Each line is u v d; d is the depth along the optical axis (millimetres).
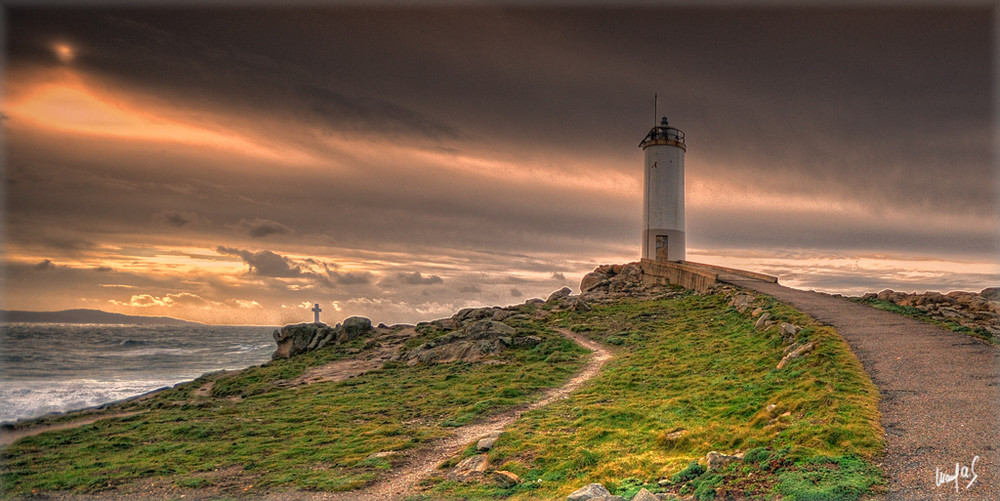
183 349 105688
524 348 43250
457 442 22203
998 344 24453
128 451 25156
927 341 25453
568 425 22062
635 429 20719
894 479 11719
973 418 15102
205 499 17469
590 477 15758
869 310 36188
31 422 36656
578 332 48406
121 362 82688
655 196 79250
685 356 33594
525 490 15578
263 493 17469
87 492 19109
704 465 14312
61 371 71375
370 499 16078
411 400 31172
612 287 71625
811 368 22797
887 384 18859
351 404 31453
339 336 57219
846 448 13391
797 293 47281
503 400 28469
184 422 31016
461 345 43844
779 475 12430
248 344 120938
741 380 25406
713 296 53531
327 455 21375
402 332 58094
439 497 15641
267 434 26141
